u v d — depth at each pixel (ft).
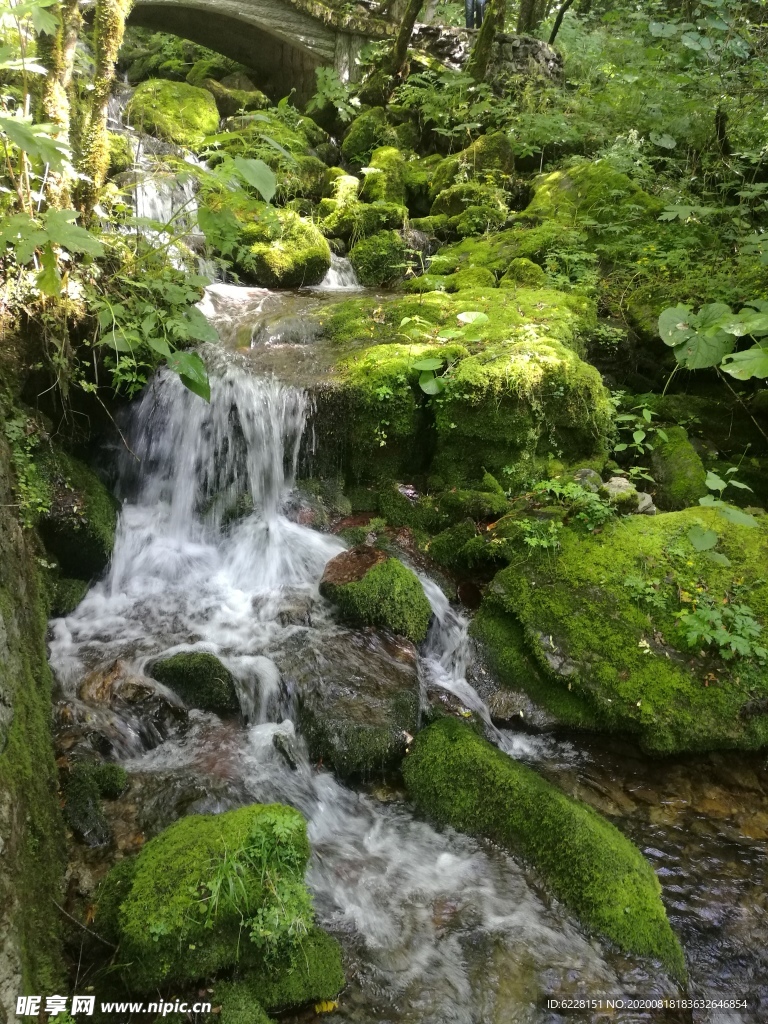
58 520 12.75
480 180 26.40
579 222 22.81
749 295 17.40
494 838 9.86
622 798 10.83
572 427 15.83
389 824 10.20
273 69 33.73
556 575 13.09
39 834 7.86
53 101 12.45
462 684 12.74
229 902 7.59
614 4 40.27
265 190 9.23
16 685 8.20
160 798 9.75
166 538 15.53
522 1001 7.90
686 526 13.67
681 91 27.53
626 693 11.59
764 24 28.40
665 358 18.69
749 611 12.17
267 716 11.51
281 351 17.56
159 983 7.27
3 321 12.07
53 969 7.19
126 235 14.48
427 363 14.92
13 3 11.43
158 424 15.97
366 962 8.21
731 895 9.32
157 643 12.50
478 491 15.58
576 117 28.32
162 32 33.19
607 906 8.67
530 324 17.37
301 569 14.46
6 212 11.62
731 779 11.18
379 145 29.89
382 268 23.49
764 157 22.58
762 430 17.38
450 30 32.89
